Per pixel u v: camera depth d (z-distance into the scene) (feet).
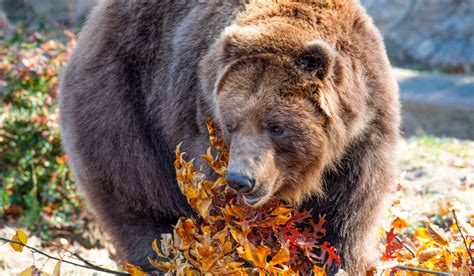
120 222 36.55
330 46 28.81
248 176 27.63
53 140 53.26
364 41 30.76
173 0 34.96
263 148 28.30
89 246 50.75
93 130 35.70
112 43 36.14
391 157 31.37
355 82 29.58
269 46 28.76
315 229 29.99
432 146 60.80
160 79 34.58
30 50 59.52
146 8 35.63
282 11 30.35
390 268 31.60
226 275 29.01
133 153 35.35
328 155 29.71
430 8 137.18
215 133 30.22
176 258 30.42
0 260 37.37
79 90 36.42
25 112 53.62
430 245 33.09
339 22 30.30
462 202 44.93
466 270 30.68
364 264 32.01
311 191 30.63
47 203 52.95
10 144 52.80
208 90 30.32
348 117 29.45
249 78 28.55
